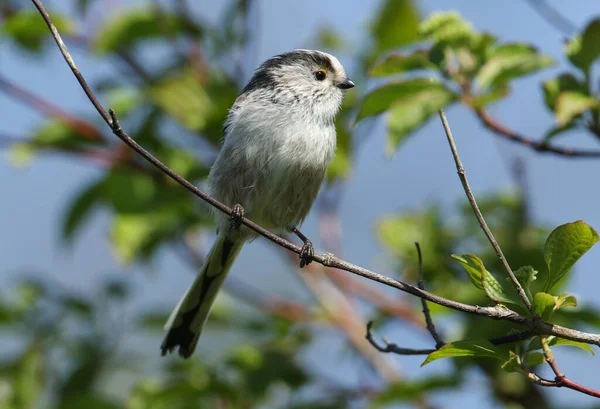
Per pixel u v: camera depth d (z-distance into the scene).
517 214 9.82
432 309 8.87
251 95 9.90
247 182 9.51
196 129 10.79
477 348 5.84
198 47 11.56
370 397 9.59
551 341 5.90
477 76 8.16
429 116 7.99
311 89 9.84
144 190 11.02
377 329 10.23
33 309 11.31
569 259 5.94
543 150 8.52
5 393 10.62
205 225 11.25
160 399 9.62
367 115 8.16
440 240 10.15
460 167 6.22
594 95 8.17
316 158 9.65
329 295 10.85
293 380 9.83
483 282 5.98
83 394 10.34
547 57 8.12
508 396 9.17
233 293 10.84
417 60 8.20
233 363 9.94
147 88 10.77
